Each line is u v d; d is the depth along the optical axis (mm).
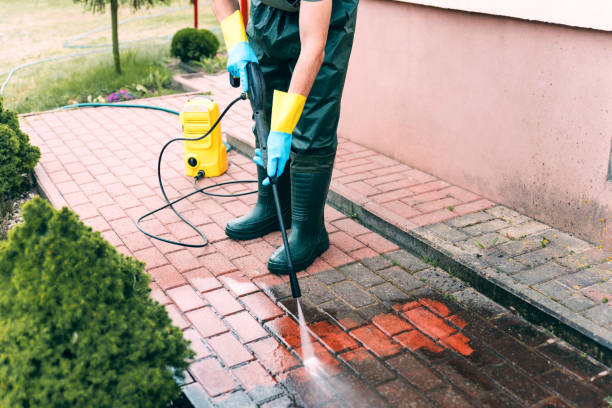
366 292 3322
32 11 13984
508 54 3900
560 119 3691
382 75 4926
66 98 7387
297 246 3518
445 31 4289
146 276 2449
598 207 3594
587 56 3467
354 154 5152
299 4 3053
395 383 2648
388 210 4098
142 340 2197
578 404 2521
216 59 8539
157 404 2197
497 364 2766
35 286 2104
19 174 4852
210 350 2875
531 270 3355
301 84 2928
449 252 3545
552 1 3506
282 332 2994
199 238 3902
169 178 4836
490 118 4129
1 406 2086
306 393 2596
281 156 2965
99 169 5020
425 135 4680
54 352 2092
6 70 8875
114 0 7918
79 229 2195
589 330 2824
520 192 4051
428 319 3090
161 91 7602
